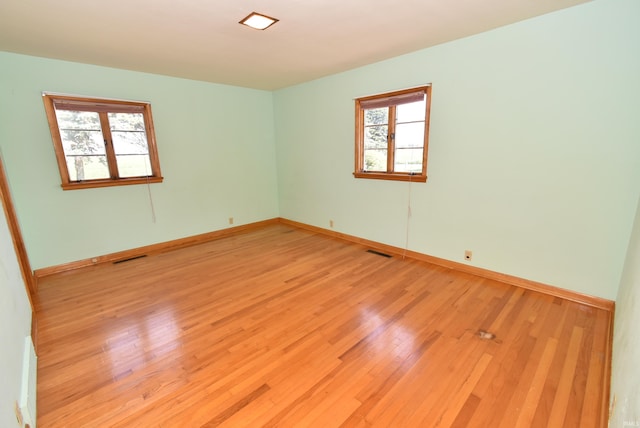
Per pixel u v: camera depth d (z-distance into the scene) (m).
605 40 2.16
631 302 1.55
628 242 2.25
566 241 2.55
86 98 3.41
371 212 4.09
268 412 1.54
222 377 1.78
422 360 1.89
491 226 2.97
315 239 4.59
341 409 1.55
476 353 1.94
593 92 2.26
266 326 2.29
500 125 2.75
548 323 2.25
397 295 2.74
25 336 1.84
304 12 2.23
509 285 2.90
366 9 2.21
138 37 2.65
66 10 2.12
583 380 1.69
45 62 3.15
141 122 3.94
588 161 2.35
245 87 4.88
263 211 5.48
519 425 1.44
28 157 3.16
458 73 2.94
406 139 3.57
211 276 3.24
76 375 1.80
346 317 2.39
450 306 2.53
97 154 3.65
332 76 4.18
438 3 2.16
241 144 4.98
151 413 1.54
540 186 2.61
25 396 1.38
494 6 2.22
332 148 4.43
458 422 1.46
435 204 3.38
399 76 3.41
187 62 3.42
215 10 2.17
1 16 2.18
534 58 2.48
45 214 3.31
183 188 4.39
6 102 2.98
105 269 3.50
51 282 3.14
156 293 2.86
